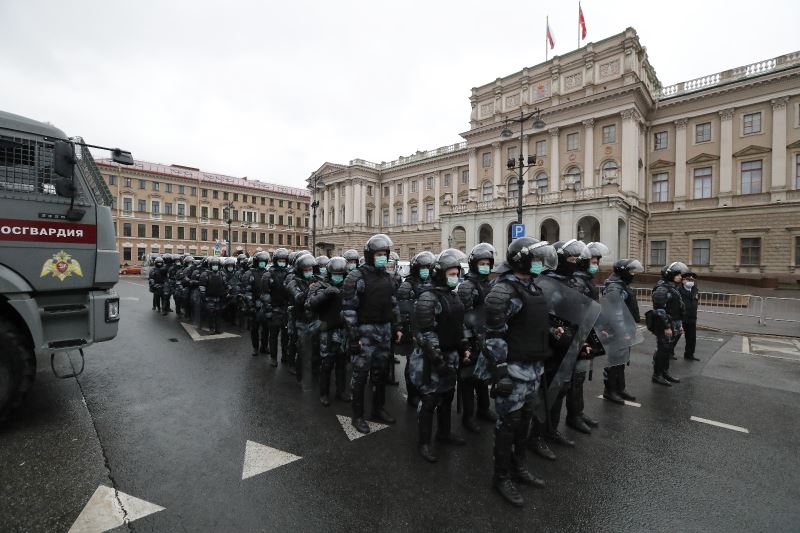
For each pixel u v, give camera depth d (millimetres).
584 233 30203
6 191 4152
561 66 33844
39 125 4438
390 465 3674
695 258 29906
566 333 3943
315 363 5938
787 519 2961
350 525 2801
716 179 29188
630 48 30203
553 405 4160
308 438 4199
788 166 26375
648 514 3008
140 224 54312
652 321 6305
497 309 3193
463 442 4156
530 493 3277
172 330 9992
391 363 6262
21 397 4176
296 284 6180
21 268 4195
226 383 5934
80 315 4637
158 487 3213
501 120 37250
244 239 64188
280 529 2742
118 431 4211
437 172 50656
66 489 3139
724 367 7367
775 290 24266
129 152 5164
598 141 31703
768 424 4738
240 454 3799
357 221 56344
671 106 31188
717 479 3512
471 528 2801
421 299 3744
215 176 64500
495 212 31797
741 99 28062
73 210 4484
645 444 4207
